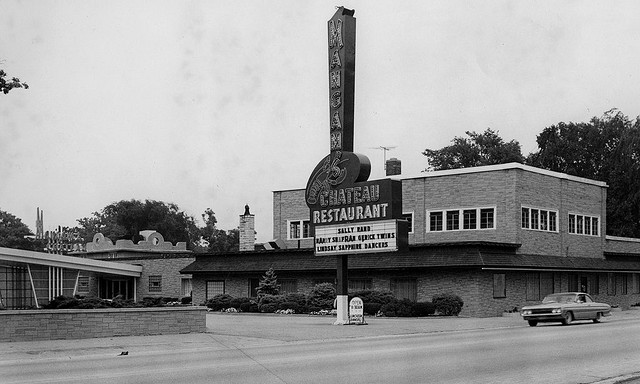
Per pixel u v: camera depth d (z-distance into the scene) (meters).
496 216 49.00
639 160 79.94
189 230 122.81
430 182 52.47
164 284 63.44
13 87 25.02
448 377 15.91
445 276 46.09
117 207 118.94
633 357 20.34
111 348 23.16
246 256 56.88
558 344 24.16
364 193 35.31
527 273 48.81
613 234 79.88
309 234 60.22
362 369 17.12
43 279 55.09
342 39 36.69
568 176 53.84
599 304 38.59
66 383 14.84
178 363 18.66
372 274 49.38
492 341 25.56
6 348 22.83
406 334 30.48
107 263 60.22
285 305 48.00
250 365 17.95
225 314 48.12
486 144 89.06
